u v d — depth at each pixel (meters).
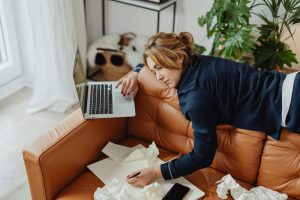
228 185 1.60
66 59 2.59
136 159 1.76
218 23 2.21
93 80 3.07
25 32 2.71
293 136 1.58
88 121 1.70
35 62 2.58
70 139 1.61
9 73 2.81
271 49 2.23
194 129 1.55
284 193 1.65
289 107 1.54
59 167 1.59
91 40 3.19
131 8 2.98
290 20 2.26
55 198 1.62
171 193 1.58
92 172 1.72
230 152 1.69
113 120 1.84
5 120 2.62
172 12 2.84
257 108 1.58
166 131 1.85
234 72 1.60
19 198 2.05
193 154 1.57
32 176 1.56
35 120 2.64
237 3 2.21
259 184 1.70
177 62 1.58
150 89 1.83
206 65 1.62
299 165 1.59
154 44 1.59
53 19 2.42
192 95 1.55
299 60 2.46
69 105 2.72
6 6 2.60
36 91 2.68
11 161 2.30
